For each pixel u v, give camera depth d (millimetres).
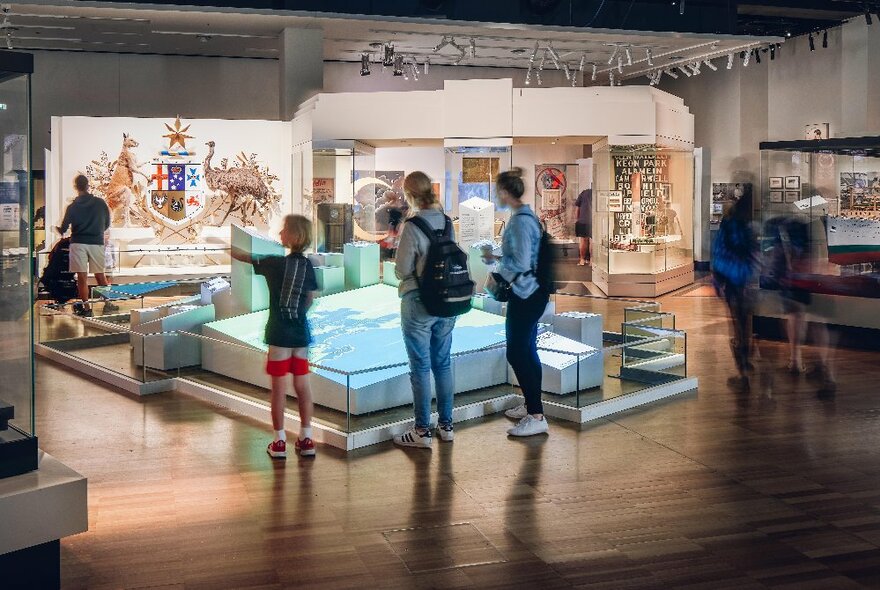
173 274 13750
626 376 7102
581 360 6844
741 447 5758
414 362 5672
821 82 17375
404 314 5629
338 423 6012
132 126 13609
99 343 8836
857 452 5645
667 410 6691
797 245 8141
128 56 18250
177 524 4449
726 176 19703
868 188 9570
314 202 13727
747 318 7977
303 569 3928
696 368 8219
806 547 4180
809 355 8867
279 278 5414
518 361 5980
